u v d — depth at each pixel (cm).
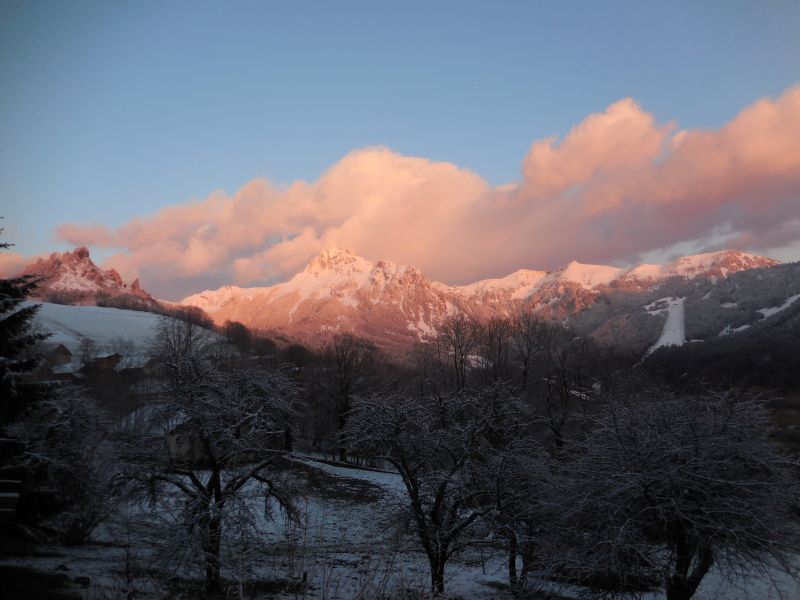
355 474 5378
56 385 2622
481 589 2481
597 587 1733
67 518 2506
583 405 4825
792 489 1706
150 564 1925
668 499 1645
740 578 2405
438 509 2291
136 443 2177
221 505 2019
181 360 2316
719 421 1842
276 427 2409
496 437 2486
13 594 1611
